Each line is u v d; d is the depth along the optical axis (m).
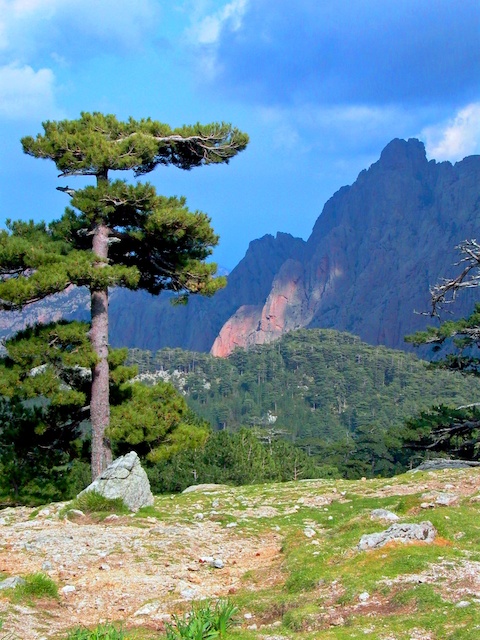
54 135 22.27
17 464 24.89
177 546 13.76
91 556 12.98
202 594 10.59
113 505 17.14
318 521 16.27
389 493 18.55
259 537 15.00
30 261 21.39
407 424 39.72
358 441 92.25
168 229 23.16
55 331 21.91
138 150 22.42
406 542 10.60
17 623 9.12
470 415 38.91
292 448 62.06
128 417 22.39
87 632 8.27
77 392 22.56
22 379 22.38
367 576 9.40
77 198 22.14
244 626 8.94
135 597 10.64
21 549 13.44
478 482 18.16
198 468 47.19
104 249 23.36
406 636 7.39
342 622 8.26
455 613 7.73
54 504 18.41
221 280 24.91
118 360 23.27
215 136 24.39
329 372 188.38
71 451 25.20
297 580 10.03
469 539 10.98
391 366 191.75
